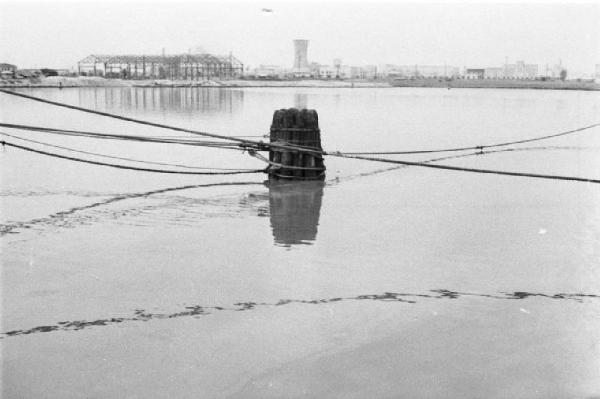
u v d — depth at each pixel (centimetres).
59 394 747
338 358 845
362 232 1527
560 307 1031
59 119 5106
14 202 1855
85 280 1155
